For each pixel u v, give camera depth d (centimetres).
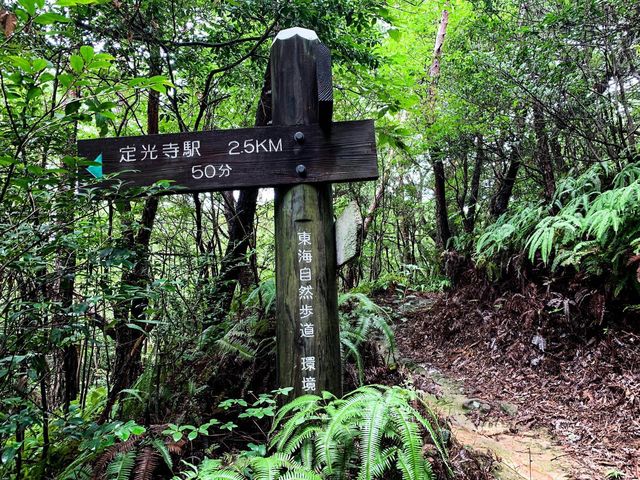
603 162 498
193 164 239
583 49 466
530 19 521
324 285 234
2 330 179
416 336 598
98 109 177
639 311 383
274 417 233
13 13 163
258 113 418
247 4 354
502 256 546
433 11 785
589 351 400
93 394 302
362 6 378
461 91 562
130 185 238
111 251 192
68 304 209
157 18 349
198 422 235
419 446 173
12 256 172
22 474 210
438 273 798
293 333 231
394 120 768
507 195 728
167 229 372
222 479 167
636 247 377
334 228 244
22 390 196
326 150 237
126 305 241
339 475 180
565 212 471
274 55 248
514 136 561
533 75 476
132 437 209
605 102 466
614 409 335
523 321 469
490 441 325
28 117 181
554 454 301
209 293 295
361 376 281
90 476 195
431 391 323
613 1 400
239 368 271
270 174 237
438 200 823
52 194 187
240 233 400
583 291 421
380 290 780
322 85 229
